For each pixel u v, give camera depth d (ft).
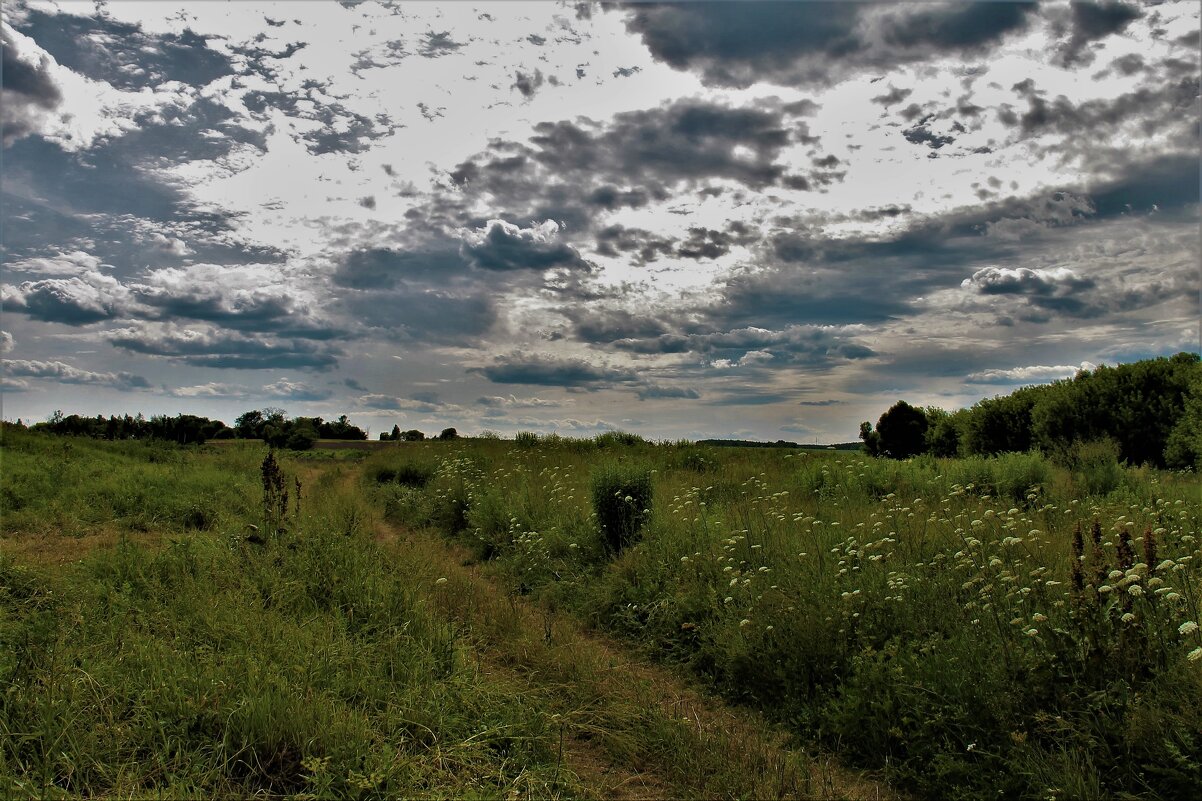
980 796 12.05
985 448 73.26
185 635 16.51
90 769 11.41
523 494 36.88
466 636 19.57
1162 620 13.28
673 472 45.32
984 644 14.58
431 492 44.98
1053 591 16.38
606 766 13.71
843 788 12.88
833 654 16.48
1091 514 27.25
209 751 12.25
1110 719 12.14
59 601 18.80
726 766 13.24
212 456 72.18
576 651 18.52
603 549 28.22
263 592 20.65
